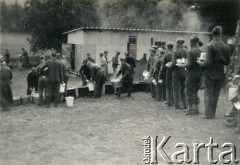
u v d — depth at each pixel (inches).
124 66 628.1
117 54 890.1
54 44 1205.7
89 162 275.1
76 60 1006.4
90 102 579.5
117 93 639.1
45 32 1190.3
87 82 640.4
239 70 614.2
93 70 627.2
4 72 517.7
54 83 533.0
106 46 982.4
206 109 436.8
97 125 408.2
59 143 331.9
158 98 592.1
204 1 1043.3
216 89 437.4
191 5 1112.8
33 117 457.1
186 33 1031.0
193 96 461.7
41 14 1169.4
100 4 1220.5
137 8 1216.2
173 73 501.7
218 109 501.0
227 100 579.2
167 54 543.2
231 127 388.2
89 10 1205.7
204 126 395.5
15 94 664.4
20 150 308.3
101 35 976.9
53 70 530.0
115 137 353.1
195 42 449.4
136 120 433.4
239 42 628.1
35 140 342.6
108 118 448.1
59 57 586.9
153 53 660.1
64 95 597.3
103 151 305.3
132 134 364.2
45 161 277.6
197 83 459.8
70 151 305.6
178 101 509.4
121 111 495.8
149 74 627.8
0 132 371.6
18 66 1211.2
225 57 427.5
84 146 321.4
